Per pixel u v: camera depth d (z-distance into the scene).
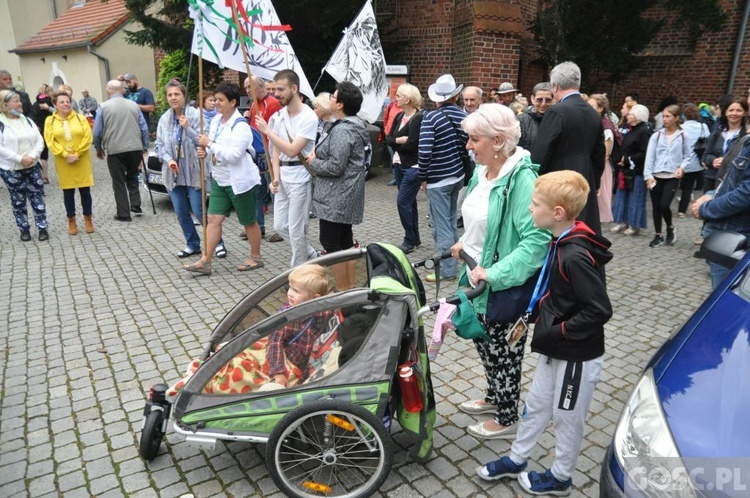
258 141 7.11
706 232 3.81
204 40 5.09
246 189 5.64
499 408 3.10
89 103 15.89
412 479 2.84
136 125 8.08
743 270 2.52
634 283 5.75
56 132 7.04
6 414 3.46
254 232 6.02
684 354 2.12
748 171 3.40
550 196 2.27
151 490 2.79
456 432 3.24
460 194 6.82
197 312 4.99
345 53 7.31
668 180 6.78
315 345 2.72
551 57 10.74
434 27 12.10
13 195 7.02
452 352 4.23
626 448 1.94
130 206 8.95
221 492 2.77
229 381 2.73
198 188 6.36
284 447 2.65
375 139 11.52
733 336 2.11
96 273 6.03
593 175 3.96
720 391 1.88
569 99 3.88
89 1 23.36
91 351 4.28
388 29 12.54
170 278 5.87
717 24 11.02
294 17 11.19
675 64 12.72
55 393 3.70
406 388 2.57
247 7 5.25
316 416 2.63
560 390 2.41
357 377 2.55
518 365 2.97
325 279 3.06
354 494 2.62
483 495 2.73
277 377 2.69
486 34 10.56
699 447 1.73
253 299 3.23
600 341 2.34
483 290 2.58
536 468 2.94
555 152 3.87
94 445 3.15
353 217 4.77
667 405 1.91
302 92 5.83
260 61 5.43
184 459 3.01
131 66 20.11
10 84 10.77
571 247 2.25
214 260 6.45
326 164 4.59
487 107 2.61
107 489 2.80
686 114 7.12
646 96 13.26
